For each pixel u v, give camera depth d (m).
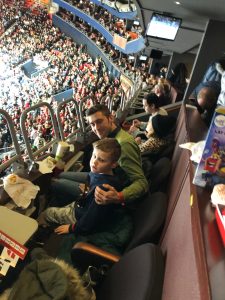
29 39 36.12
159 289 1.11
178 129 3.49
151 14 6.70
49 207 2.52
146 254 1.26
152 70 15.88
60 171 2.82
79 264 1.72
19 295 1.17
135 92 8.31
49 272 1.24
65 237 2.07
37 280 1.22
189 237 1.09
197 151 1.56
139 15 7.29
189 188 1.34
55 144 3.01
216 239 0.95
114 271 1.43
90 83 21.69
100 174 2.12
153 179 2.50
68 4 31.62
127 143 2.29
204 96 2.74
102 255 1.66
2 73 31.20
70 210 2.31
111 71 22.91
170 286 1.08
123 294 1.22
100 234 1.98
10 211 1.57
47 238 2.26
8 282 1.32
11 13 40.03
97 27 27.59
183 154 2.10
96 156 2.06
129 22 22.73
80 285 1.27
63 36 34.66
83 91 19.52
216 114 1.14
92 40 28.47
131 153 2.25
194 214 1.09
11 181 2.13
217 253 0.89
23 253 1.26
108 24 26.45
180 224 1.32
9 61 33.47
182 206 1.41
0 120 11.72
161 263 1.23
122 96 5.76
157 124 3.22
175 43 9.65
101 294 1.42
